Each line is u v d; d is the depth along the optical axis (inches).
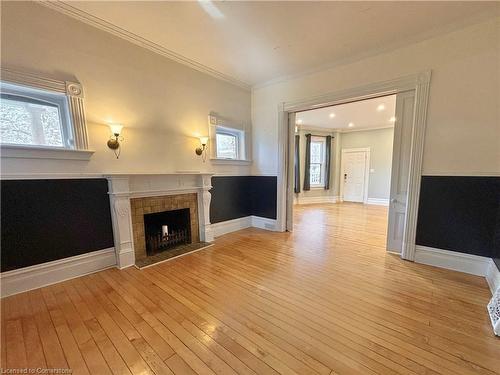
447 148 101.9
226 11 88.0
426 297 81.7
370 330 65.4
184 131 134.0
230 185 167.2
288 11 87.6
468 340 61.2
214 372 52.1
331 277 97.7
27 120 85.5
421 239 111.0
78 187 96.2
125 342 61.3
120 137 107.6
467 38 94.0
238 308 76.2
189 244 138.4
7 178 79.5
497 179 92.1
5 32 76.4
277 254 124.6
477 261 97.7
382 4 83.7
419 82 105.5
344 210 260.8
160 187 122.7
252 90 174.2
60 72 88.7
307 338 62.5
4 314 72.4
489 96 91.7
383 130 294.7
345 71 128.2
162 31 102.2
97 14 90.8
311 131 307.9
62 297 82.2
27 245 85.0
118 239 105.8
